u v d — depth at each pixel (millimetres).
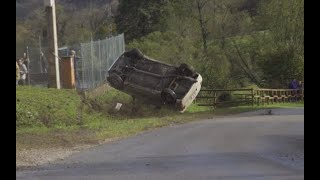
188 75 39031
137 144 21797
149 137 24312
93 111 33000
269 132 25062
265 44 67062
